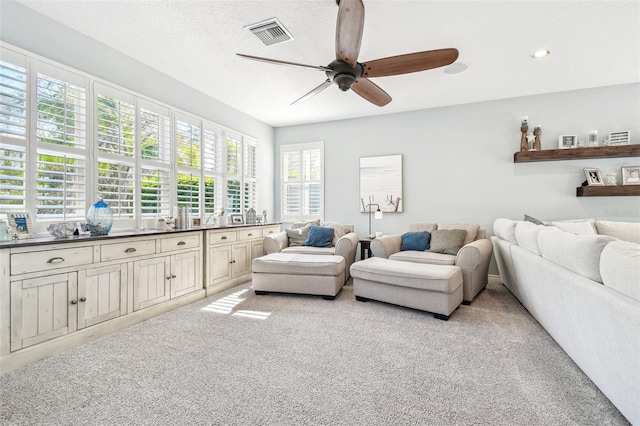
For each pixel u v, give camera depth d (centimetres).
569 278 167
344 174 509
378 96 298
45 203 234
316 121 522
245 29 253
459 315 274
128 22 244
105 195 275
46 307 195
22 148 218
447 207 444
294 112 472
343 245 380
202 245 332
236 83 361
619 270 128
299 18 238
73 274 210
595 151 361
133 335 229
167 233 286
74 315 210
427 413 140
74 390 158
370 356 196
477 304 307
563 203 389
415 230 419
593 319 144
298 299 326
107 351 203
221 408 144
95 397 152
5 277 176
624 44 273
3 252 175
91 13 232
